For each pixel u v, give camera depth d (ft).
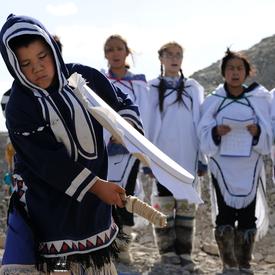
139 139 12.37
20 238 12.38
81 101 12.48
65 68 12.54
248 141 23.49
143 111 24.53
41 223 12.45
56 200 12.36
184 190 12.25
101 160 12.84
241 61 23.85
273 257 26.11
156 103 24.94
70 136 12.28
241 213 23.61
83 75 13.69
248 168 23.57
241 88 24.13
